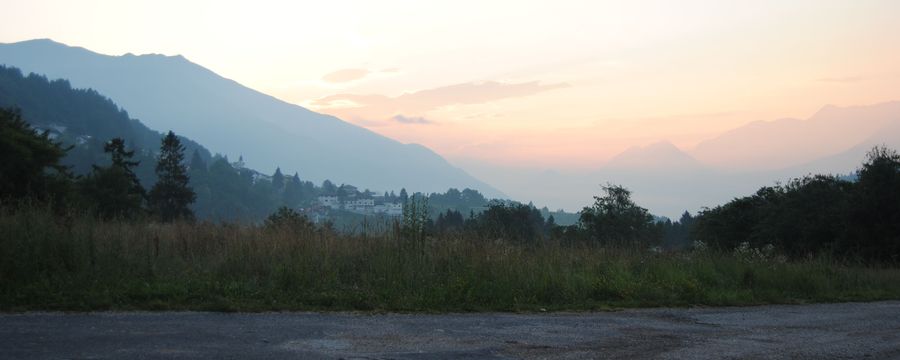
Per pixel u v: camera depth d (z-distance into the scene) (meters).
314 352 6.54
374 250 12.08
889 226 35.00
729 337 8.56
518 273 11.75
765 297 13.27
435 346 7.17
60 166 29.77
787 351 7.73
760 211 46.12
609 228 47.59
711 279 14.39
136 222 13.88
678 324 9.55
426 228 13.19
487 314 9.67
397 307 9.64
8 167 25.09
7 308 7.78
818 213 40.09
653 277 13.59
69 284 8.78
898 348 8.18
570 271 12.73
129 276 9.64
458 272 11.45
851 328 9.76
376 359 6.41
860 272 17.73
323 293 9.86
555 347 7.45
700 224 52.53
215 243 12.41
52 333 6.68
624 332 8.63
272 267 10.80
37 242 9.33
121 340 6.56
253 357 6.18
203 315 8.21
